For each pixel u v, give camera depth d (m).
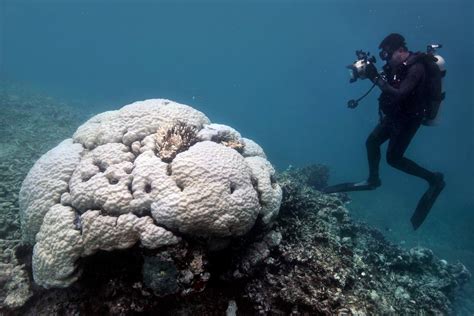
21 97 17.17
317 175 10.11
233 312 3.34
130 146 3.92
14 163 7.43
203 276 3.15
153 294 3.12
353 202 15.09
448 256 11.17
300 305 3.44
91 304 3.20
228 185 3.38
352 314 3.49
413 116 5.13
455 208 18.06
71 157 3.80
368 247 5.64
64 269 3.11
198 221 3.12
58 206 3.38
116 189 3.25
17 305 3.40
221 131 4.32
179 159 3.43
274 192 3.93
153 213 3.15
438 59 4.94
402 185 22.25
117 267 3.25
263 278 3.68
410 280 4.96
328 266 3.99
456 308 6.81
